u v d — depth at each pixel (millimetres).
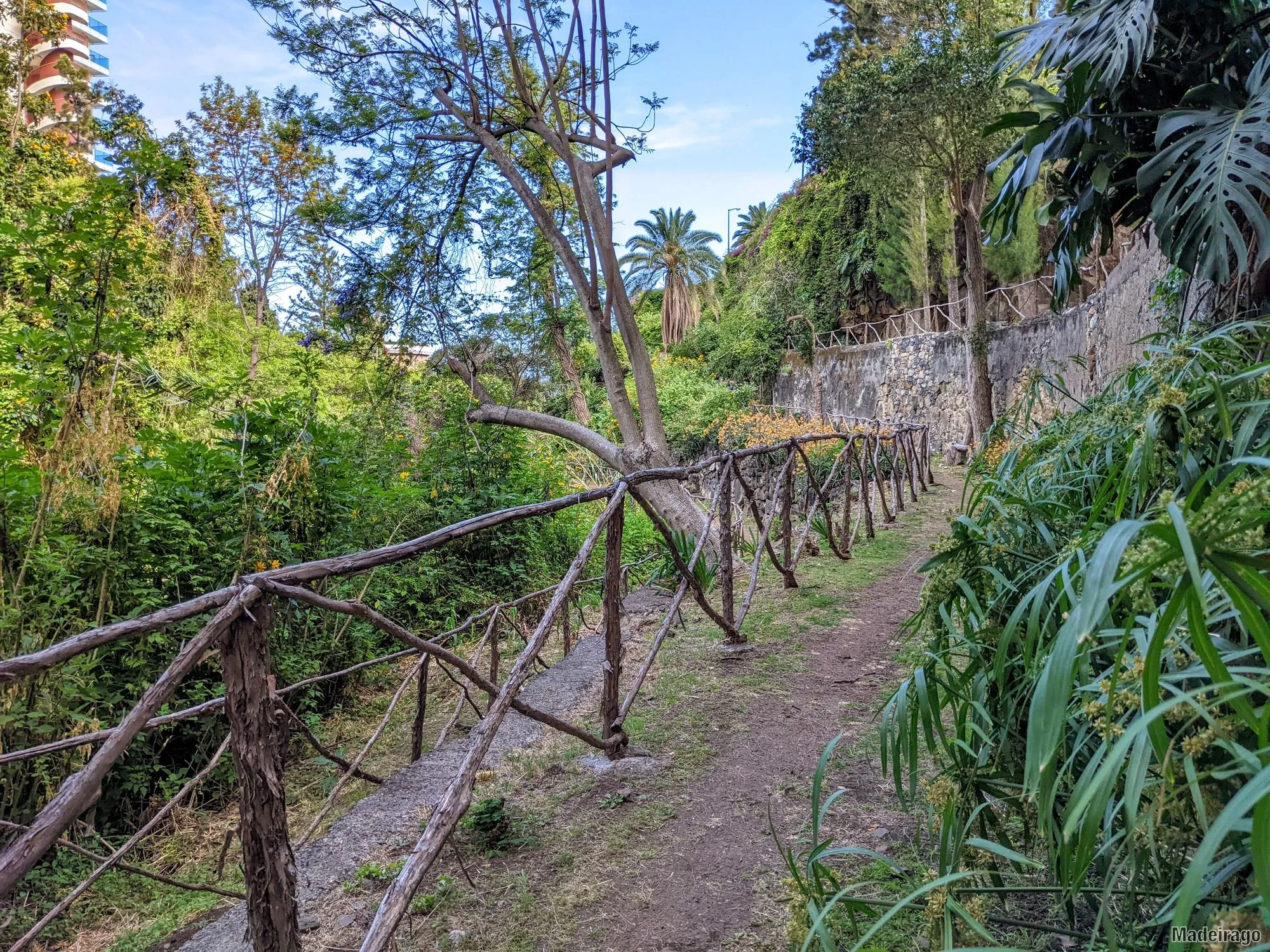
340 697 4379
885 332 24016
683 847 2154
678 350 34250
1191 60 2484
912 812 2186
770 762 2627
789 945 1684
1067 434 2205
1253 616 662
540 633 2086
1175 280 3537
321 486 4453
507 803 2480
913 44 12953
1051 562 1479
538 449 7766
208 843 2996
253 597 1247
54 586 2953
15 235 3090
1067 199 2893
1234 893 925
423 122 7910
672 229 37438
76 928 2439
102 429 3195
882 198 19062
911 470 9102
